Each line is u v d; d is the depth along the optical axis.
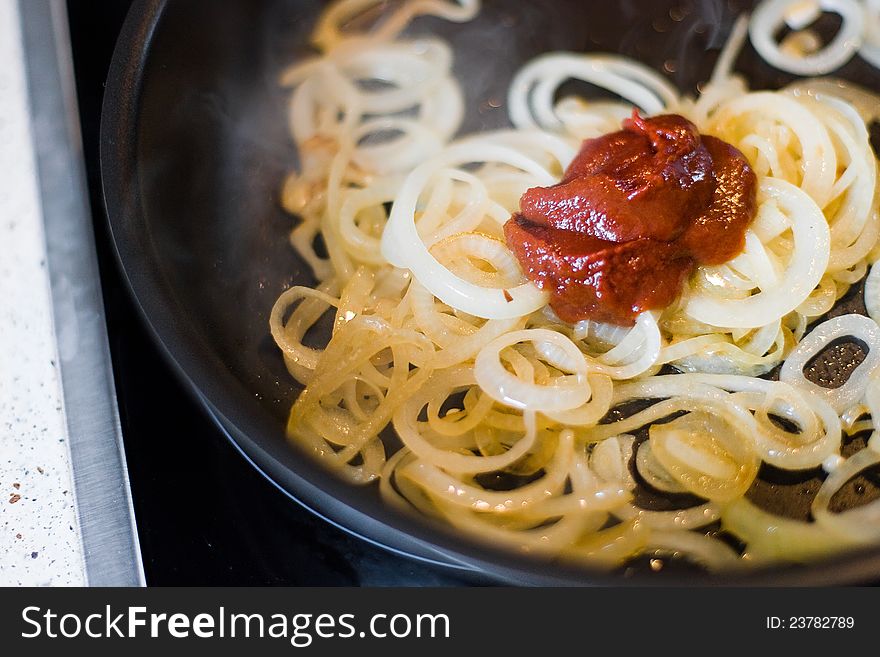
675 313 0.38
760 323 0.37
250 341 0.38
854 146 0.40
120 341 0.37
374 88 0.44
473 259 0.39
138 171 0.37
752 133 0.41
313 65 0.44
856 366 0.37
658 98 0.43
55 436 0.35
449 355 0.36
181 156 0.39
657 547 0.34
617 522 0.35
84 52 0.43
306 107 0.43
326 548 0.34
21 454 0.35
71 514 0.34
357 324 0.37
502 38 0.45
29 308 0.37
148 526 0.34
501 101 0.44
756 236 0.37
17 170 0.40
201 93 0.41
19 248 0.39
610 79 0.44
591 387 0.36
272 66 0.44
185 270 0.37
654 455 0.36
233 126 0.42
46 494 0.34
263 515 0.35
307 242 0.40
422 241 0.38
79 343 0.36
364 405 0.37
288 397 0.36
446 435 0.36
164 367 0.37
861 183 0.39
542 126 0.43
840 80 0.44
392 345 0.37
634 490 0.35
